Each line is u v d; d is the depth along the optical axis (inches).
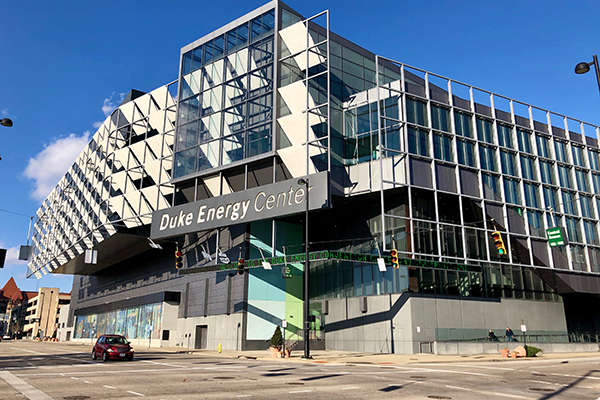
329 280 1738.4
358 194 1556.3
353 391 555.5
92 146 2711.6
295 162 1588.3
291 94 1620.3
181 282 2132.1
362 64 1771.7
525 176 1800.0
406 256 1488.7
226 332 1728.6
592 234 1898.4
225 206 1712.6
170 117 2118.6
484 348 1387.8
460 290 1557.6
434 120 1641.2
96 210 2524.6
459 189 1608.0
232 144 1776.6
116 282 3075.8
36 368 821.9
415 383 647.8
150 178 2176.4
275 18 1745.8
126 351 1036.5
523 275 1716.3
